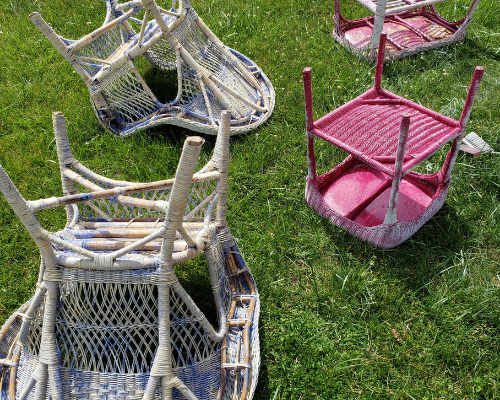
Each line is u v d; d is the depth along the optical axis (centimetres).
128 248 200
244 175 354
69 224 250
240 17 523
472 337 259
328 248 306
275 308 276
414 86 427
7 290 286
